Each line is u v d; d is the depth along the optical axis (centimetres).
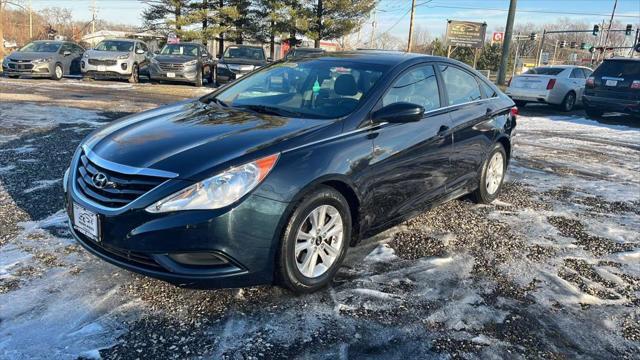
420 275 362
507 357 273
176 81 1800
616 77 1228
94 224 297
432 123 423
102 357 258
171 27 3219
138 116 390
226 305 311
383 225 388
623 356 280
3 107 980
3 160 597
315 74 422
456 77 482
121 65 1739
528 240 439
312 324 295
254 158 296
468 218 489
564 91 1495
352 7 3184
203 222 278
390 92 390
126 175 292
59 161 603
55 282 325
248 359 262
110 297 312
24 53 1716
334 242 339
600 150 888
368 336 286
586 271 383
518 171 700
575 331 302
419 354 272
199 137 321
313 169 313
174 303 309
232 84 465
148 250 281
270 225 295
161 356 261
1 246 371
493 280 360
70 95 1266
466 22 3906
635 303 338
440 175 440
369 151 355
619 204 561
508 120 550
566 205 548
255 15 3338
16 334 271
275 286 336
